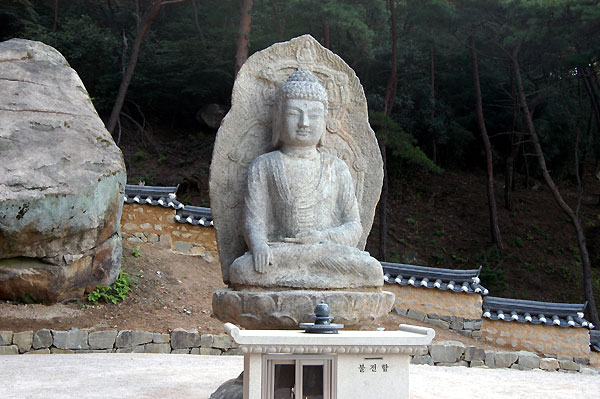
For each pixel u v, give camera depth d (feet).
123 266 39.60
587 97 82.94
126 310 34.99
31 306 32.96
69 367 25.91
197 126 81.66
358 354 12.39
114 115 62.49
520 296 63.67
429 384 25.14
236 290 17.04
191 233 45.24
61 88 38.99
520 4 55.42
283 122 18.37
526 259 69.21
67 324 32.22
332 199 18.63
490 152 70.49
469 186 80.28
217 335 32.86
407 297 39.93
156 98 78.54
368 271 16.85
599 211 77.41
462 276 39.86
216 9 76.48
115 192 35.68
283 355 12.15
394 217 75.36
